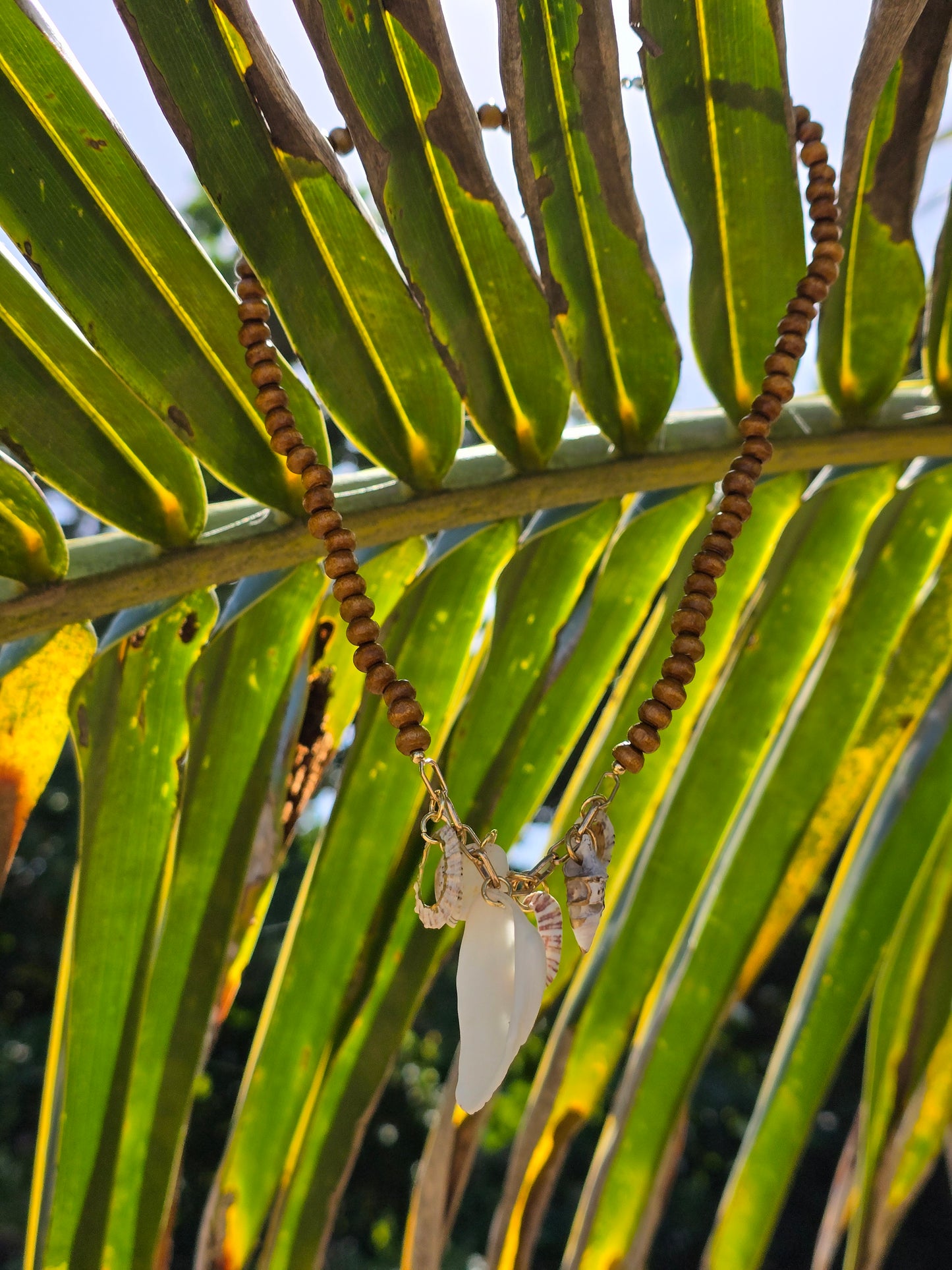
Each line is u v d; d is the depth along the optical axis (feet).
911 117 1.67
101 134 1.58
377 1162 7.67
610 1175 1.81
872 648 1.85
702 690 1.88
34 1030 7.57
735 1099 7.90
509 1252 1.79
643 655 1.86
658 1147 1.81
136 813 1.72
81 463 1.66
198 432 1.67
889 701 1.84
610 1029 1.83
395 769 1.77
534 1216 1.80
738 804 1.84
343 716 1.81
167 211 1.61
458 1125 1.75
